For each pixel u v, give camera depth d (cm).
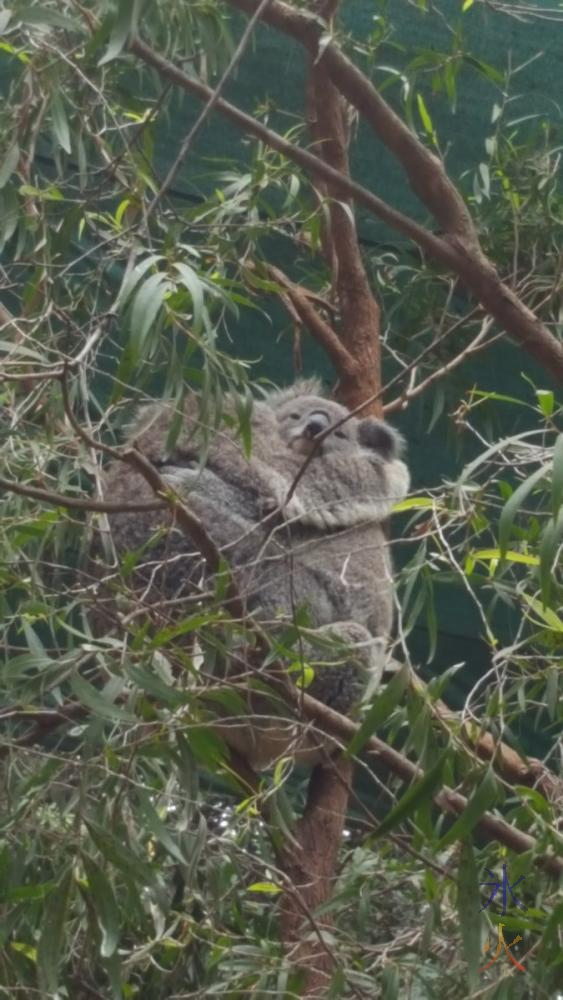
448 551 314
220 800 421
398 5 463
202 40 411
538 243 494
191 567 443
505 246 498
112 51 314
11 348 318
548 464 293
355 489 498
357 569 487
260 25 457
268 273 450
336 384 523
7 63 432
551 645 318
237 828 371
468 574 329
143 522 459
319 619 474
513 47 463
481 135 489
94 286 437
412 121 457
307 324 473
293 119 482
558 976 329
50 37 408
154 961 349
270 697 328
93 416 466
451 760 307
